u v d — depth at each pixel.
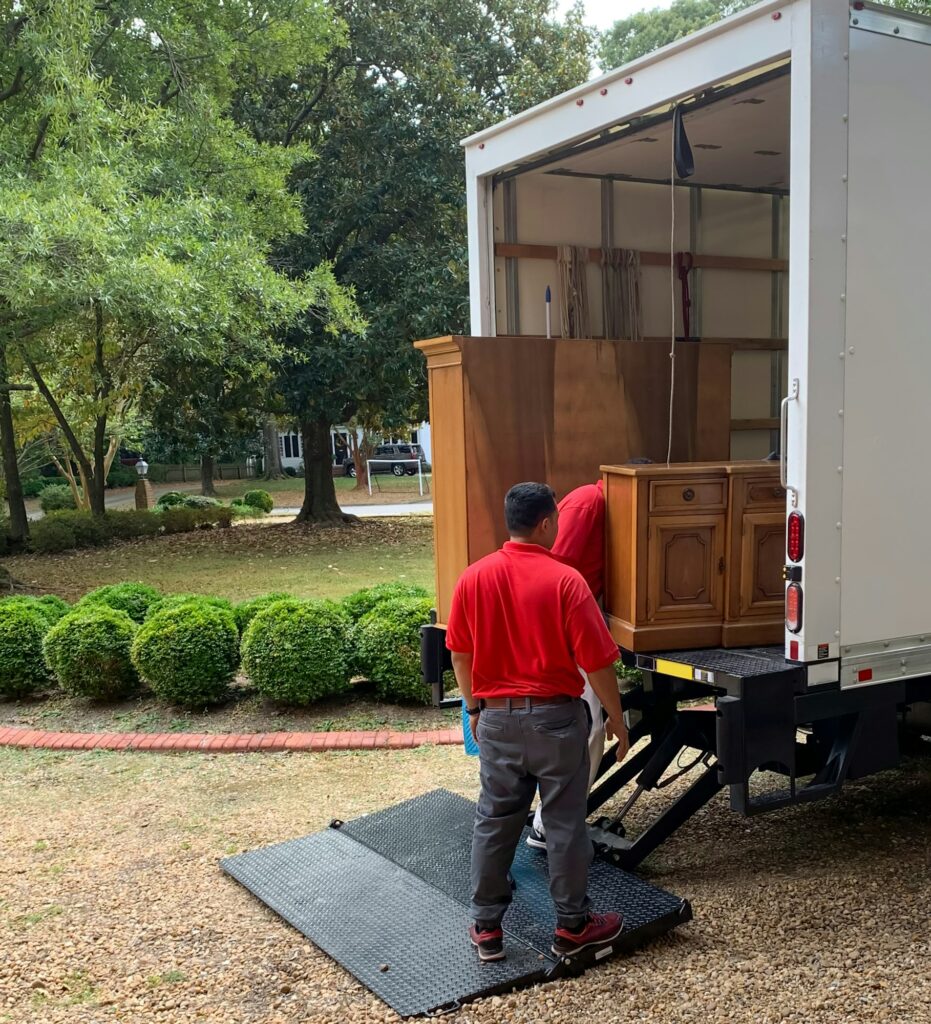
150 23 12.30
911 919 3.29
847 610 3.20
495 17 17.44
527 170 4.62
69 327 11.69
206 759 5.41
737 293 5.50
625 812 3.82
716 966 3.01
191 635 6.11
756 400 5.60
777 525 3.48
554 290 4.89
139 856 4.08
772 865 3.78
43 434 20.50
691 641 3.49
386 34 15.98
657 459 4.61
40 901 3.67
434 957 3.08
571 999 2.86
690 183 5.25
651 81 3.57
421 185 15.55
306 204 15.75
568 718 2.91
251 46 14.27
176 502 23.59
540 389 4.27
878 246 3.15
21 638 6.61
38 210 8.56
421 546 15.73
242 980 3.05
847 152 3.05
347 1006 2.88
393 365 15.02
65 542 16.36
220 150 12.62
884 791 4.60
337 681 6.02
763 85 3.57
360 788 4.84
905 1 8.20
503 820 2.96
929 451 3.34
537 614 2.86
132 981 3.07
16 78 11.79
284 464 47.00
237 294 11.66
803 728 4.17
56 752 5.62
